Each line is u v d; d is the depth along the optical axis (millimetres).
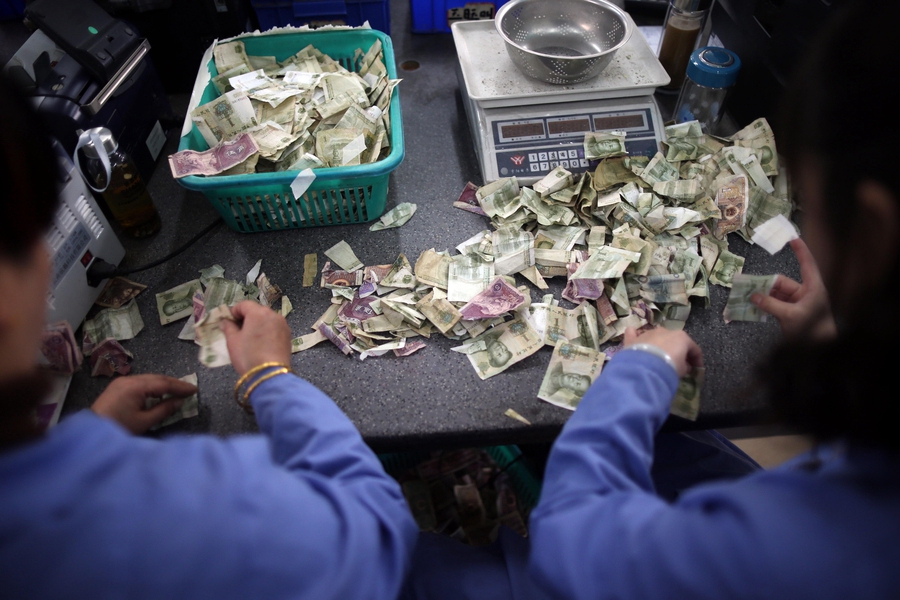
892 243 343
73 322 771
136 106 966
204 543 335
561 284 851
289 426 521
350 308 813
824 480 370
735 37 1051
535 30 1045
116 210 873
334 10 1187
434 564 760
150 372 741
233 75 1040
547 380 715
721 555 361
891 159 325
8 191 332
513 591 721
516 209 918
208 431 674
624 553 412
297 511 388
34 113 373
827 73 351
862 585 323
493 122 961
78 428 361
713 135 1026
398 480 1122
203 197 1001
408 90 1241
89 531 315
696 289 801
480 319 785
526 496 1085
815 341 411
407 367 738
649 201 904
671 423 673
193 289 841
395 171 1044
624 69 976
